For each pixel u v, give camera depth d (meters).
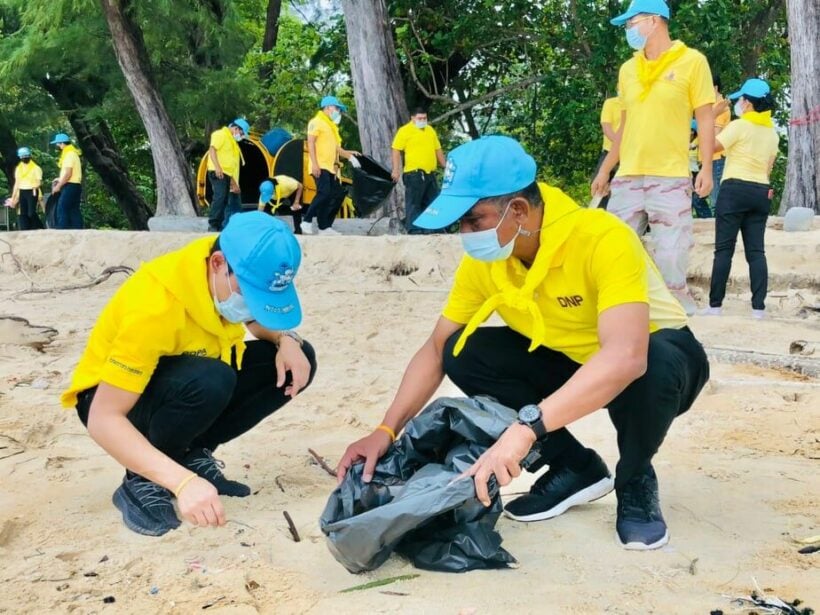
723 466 3.81
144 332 2.97
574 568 2.82
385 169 15.13
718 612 2.48
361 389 5.24
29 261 11.05
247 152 16.19
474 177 2.69
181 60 22.30
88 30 20.48
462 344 3.00
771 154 7.51
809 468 3.79
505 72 21.75
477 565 2.81
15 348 6.44
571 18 18.12
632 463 2.97
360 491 2.81
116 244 11.13
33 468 3.90
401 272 10.34
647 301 2.78
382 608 2.55
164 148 18.48
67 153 14.26
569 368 3.12
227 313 3.06
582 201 22.88
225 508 3.41
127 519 3.24
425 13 19.52
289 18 25.06
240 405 3.62
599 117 17.45
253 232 2.93
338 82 22.75
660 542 2.96
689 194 6.75
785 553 2.92
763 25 18.95
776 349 6.34
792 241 9.94
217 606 2.57
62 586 2.74
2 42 22.16
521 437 2.61
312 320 7.73
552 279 2.87
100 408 2.96
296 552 2.99
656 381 2.85
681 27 16.06
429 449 2.94
